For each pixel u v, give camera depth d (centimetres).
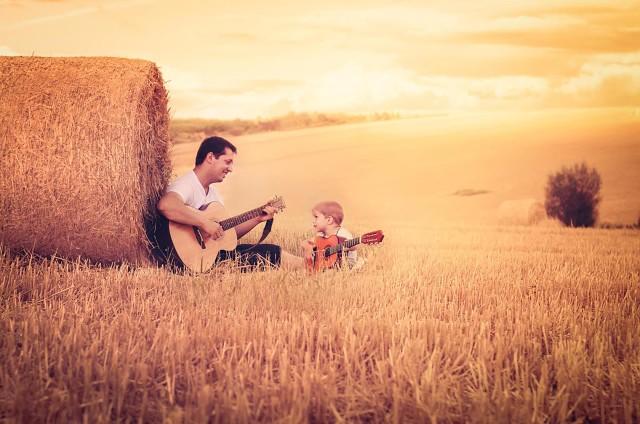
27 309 450
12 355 351
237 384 318
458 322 447
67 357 349
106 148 587
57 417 288
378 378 345
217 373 338
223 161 640
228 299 475
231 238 629
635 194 2125
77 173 587
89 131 587
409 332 404
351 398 317
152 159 625
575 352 379
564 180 2059
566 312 481
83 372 333
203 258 614
